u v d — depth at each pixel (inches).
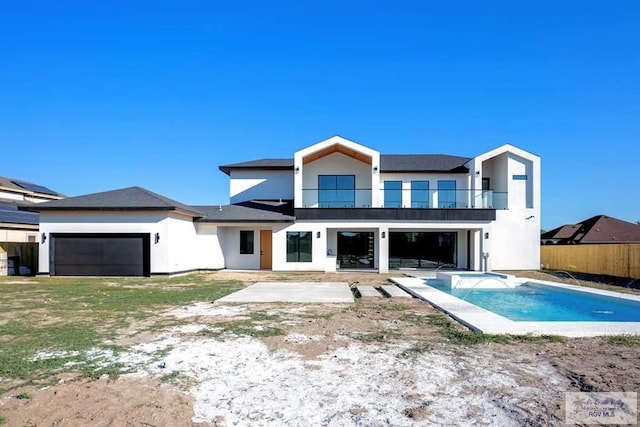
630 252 816.9
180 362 249.3
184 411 180.7
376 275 887.1
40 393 200.4
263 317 391.2
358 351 274.2
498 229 1047.0
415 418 173.9
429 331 334.3
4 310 430.3
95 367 239.5
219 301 488.4
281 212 1020.5
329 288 620.4
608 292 532.1
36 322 368.5
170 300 500.1
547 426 166.4
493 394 199.5
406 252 1067.9
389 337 313.6
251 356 262.2
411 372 231.8
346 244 1044.5
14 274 924.0
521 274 930.1
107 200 856.9
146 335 317.7
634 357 258.8
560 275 908.0
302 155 988.6
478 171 1040.2
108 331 331.6
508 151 1051.3
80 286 660.1
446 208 980.6
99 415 176.2
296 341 300.2
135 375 226.2
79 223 839.7
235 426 167.0
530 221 1048.2
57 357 259.0
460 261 1057.5
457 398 195.0
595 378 220.2
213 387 209.0
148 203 836.0
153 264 828.6
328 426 167.3
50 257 837.8
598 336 313.3
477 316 377.4
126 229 834.8
